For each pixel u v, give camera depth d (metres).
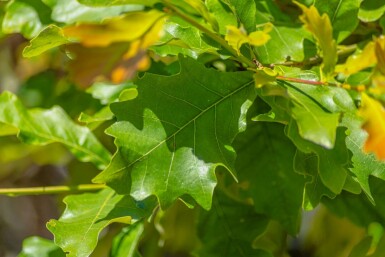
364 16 0.78
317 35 0.69
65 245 0.74
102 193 0.79
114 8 0.84
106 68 0.62
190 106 0.74
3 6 0.94
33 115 0.90
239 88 0.75
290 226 0.88
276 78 0.72
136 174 0.72
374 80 0.68
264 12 0.83
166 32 0.76
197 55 0.78
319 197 0.74
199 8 0.71
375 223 0.87
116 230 1.00
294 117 0.67
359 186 0.73
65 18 0.86
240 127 0.74
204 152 0.73
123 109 0.73
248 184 0.89
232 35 0.69
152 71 0.84
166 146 0.73
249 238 0.89
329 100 0.71
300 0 0.81
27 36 0.87
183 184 0.72
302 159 0.73
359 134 0.73
